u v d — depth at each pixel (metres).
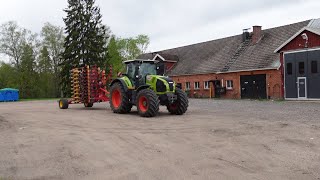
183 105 15.61
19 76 57.03
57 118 15.13
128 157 7.24
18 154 7.74
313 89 24.45
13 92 44.19
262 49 31.66
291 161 6.58
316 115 13.95
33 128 11.90
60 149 8.17
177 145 8.30
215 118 13.62
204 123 12.10
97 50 47.38
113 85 17.62
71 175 6.02
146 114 14.81
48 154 7.68
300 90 25.38
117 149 8.04
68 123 13.13
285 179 5.50
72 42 46.84
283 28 32.28
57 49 57.50
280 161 6.61
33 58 57.84
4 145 8.81
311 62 24.53
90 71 21.25
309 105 19.84
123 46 63.38
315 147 7.69
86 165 6.67
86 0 48.47
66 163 6.84
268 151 7.43
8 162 7.02
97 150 7.98
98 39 48.34
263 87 29.12
